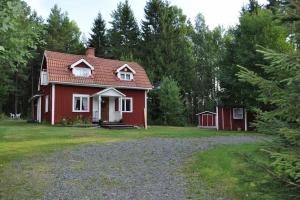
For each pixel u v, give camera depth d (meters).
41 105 31.45
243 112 30.94
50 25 57.62
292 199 3.87
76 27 61.94
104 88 29.55
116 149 13.32
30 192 7.13
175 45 45.59
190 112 48.09
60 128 23.23
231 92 29.55
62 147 13.80
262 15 27.97
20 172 9.03
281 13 3.89
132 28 52.28
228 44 30.28
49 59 28.77
